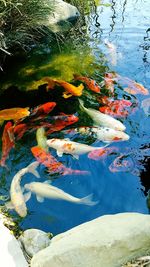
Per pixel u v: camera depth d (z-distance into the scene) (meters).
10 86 3.49
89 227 1.89
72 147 2.59
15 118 2.97
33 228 2.08
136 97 3.22
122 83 3.46
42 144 2.64
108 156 2.55
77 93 3.24
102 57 4.02
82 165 2.50
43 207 2.21
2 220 2.08
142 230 1.78
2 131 2.86
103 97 3.23
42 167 2.49
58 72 3.72
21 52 4.03
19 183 2.34
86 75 3.65
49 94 3.33
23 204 2.19
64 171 2.46
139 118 2.95
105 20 4.98
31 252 1.87
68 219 2.14
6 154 2.64
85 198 2.27
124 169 2.46
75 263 1.70
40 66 3.82
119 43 4.34
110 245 1.71
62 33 4.45
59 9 4.55
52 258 1.71
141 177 2.40
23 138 2.77
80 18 4.82
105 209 2.21
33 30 4.15
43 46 4.19
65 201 2.25
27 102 3.24
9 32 3.73
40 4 3.83
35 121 2.95
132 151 2.60
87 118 2.94
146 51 4.12
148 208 2.20
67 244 1.78
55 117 2.98
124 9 5.34
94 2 5.30
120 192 2.31
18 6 3.64
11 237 1.90
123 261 1.70
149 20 4.94
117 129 2.78
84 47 4.24
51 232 2.07
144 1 5.67
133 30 4.66
